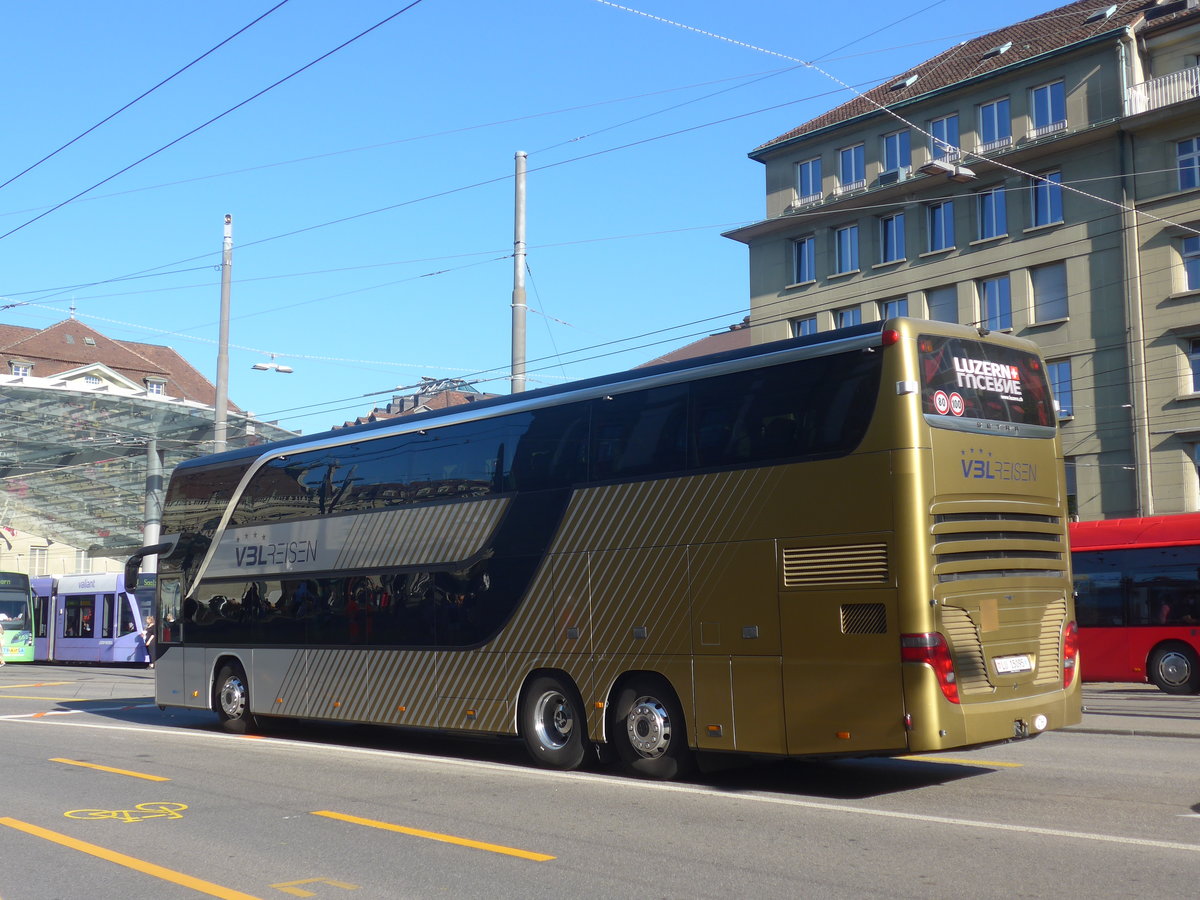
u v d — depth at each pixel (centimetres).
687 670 1066
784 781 1087
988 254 3731
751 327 4388
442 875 722
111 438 4247
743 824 870
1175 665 2120
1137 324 3391
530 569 1234
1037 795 980
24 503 5216
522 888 687
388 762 1282
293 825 895
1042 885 664
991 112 3791
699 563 1067
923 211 3934
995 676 964
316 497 1557
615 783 1083
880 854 755
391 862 761
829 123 4262
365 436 1500
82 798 1039
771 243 4350
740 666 1023
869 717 934
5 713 2020
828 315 4153
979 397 1007
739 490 1044
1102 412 3456
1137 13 3619
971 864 720
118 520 5522
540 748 1206
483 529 1299
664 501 1107
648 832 847
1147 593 2173
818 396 1003
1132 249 3425
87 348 6988
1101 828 827
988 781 1065
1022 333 3641
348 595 1471
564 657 1184
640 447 1143
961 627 942
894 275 3969
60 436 4209
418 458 1410
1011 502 1012
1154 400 3353
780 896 655
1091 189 3528
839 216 4144
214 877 728
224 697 1677
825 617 969
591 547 1172
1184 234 3344
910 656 916
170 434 4188
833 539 970
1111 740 1402
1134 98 3497
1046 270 3628
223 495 1742
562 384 1262
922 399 955
